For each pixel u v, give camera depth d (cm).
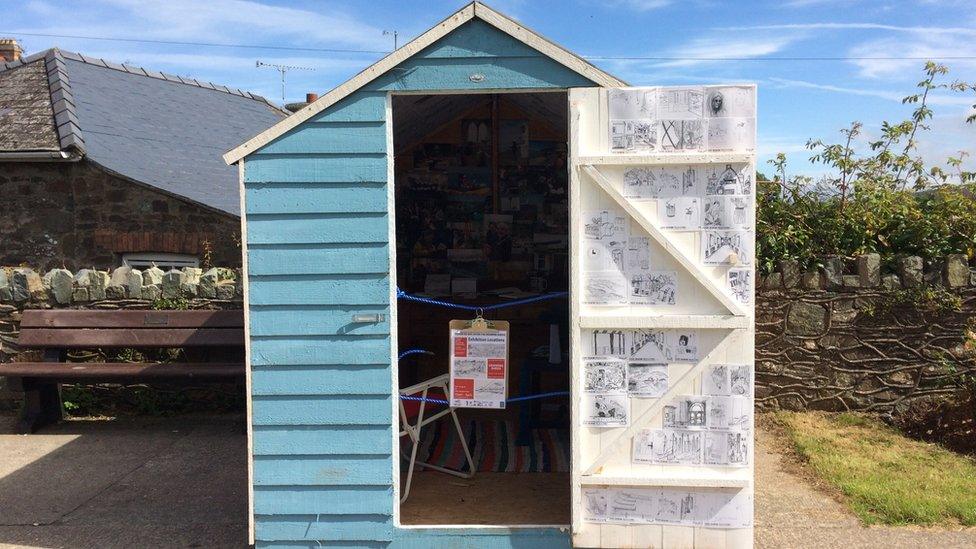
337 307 428
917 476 545
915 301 653
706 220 410
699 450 420
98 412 748
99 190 990
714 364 416
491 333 465
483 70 414
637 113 411
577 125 411
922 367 658
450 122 852
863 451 595
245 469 603
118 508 526
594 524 428
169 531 489
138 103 1258
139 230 991
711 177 409
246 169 424
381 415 430
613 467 425
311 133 422
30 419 698
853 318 665
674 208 411
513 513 470
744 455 418
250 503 436
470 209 867
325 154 423
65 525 498
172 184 1018
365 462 433
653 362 419
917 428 643
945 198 704
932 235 687
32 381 698
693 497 423
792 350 674
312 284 427
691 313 415
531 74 414
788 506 505
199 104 1405
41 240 991
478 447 601
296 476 434
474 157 863
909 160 743
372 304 427
